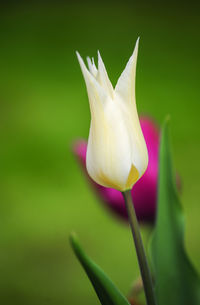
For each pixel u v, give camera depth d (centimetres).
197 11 509
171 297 63
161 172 63
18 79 385
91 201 255
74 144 74
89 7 524
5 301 203
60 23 498
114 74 382
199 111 325
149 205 73
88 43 454
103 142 53
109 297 54
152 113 327
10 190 274
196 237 222
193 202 246
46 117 329
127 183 54
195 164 277
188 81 371
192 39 454
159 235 64
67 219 246
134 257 222
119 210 73
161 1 521
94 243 231
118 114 54
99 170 54
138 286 67
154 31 473
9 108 345
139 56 421
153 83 368
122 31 473
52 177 281
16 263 226
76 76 384
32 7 528
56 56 431
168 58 416
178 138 300
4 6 522
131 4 521
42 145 307
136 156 54
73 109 330
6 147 311
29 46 455
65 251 233
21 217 253
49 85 369
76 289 207
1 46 455
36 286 211
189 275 63
